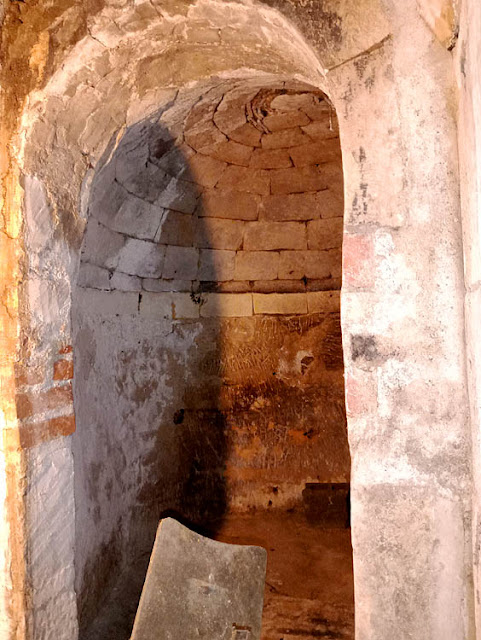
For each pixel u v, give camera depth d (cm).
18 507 183
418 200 122
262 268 363
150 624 136
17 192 184
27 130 183
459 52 113
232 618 141
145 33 174
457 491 120
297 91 245
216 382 366
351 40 126
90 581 245
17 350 184
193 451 360
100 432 265
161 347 335
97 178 224
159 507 326
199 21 166
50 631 194
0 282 186
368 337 125
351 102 126
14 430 183
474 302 108
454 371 120
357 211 125
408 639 123
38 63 180
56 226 201
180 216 327
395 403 123
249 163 329
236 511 364
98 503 258
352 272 125
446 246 120
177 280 343
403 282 123
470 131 105
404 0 121
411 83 122
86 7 170
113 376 285
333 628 242
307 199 348
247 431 367
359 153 125
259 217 354
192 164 307
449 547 121
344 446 359
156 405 328
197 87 209
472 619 119
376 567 124
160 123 243
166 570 143
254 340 367
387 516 124
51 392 200
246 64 188
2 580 185
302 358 364
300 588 275
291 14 133
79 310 249
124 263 296
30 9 179
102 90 191
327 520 341
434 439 121
